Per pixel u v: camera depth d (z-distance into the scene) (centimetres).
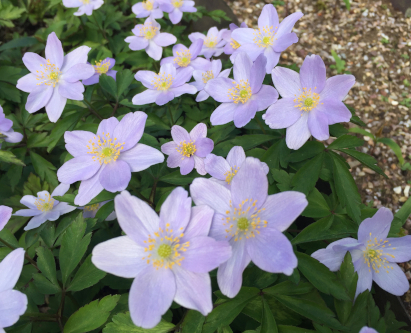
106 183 11
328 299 13
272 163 14
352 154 13
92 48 24
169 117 19
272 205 10
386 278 11
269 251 9
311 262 11
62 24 23
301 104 13
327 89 13
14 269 9
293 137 13
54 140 16
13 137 16
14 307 9
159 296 9
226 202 10
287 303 11
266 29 15
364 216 13
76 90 15
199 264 9
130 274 9
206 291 9
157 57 20
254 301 11
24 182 19
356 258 11
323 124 12
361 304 11
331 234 12
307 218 16
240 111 14
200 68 18
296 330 11
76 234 12
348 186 13
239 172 10
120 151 12
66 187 15
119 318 11
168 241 9
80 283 11
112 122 12
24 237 16
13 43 23
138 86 20
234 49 19
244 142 15
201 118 19
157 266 9
